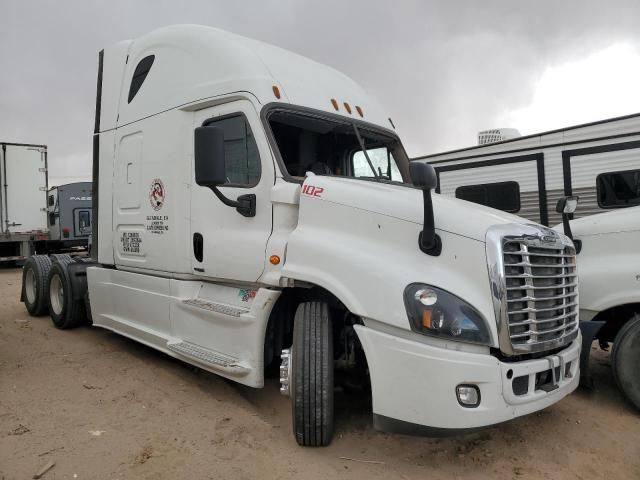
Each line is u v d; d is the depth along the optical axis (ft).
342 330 13.10
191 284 16.57
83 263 24.23
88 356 19.61
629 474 11.53
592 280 15.34
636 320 14.56
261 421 13.78
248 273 13.99
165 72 17.38
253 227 14.10
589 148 29.14
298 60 16.70
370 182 14.30
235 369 13.92
